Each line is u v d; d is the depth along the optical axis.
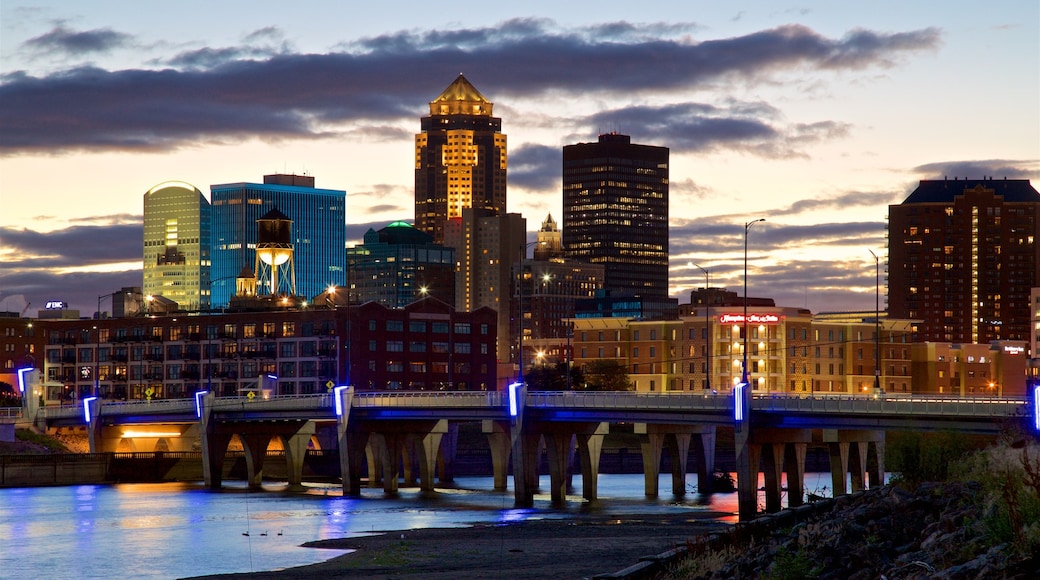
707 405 159.25
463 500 189.88
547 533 135.25
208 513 166.25
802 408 148.62
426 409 193.12
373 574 107.00
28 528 147.12
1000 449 92.62
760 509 162.00
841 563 70.19
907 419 138.88
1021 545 58.88
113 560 119.62
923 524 74.25
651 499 189.75
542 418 178.50
